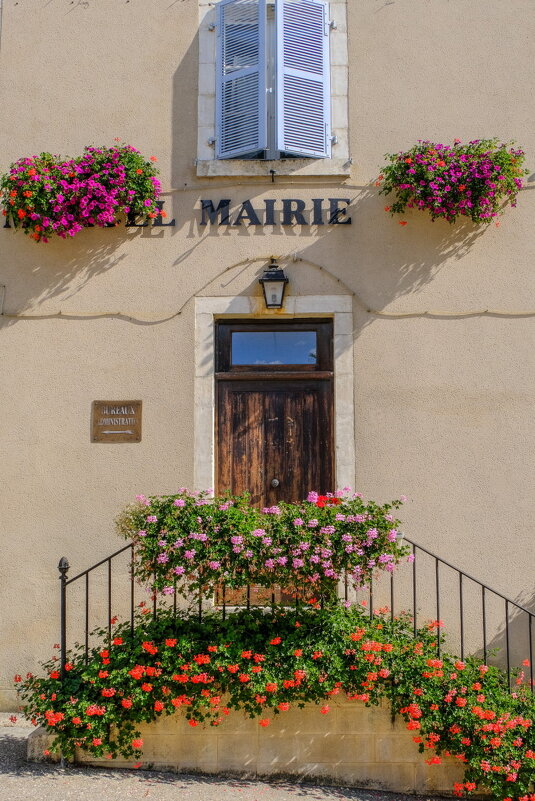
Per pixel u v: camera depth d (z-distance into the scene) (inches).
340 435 216.1
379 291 220.8
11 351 220.4
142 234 223.6
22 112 227.9
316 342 227.3
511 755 162.1
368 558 170.7
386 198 223.5
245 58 227.3
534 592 209.5
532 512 212.2
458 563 210.8
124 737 167.8
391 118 225.6
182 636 174.2
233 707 169.6
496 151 221.1
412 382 217.6
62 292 221.9
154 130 227.0
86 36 229.9
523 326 218.7
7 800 152.2
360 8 229.6
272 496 220.7
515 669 206.1
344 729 169.8
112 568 212.4
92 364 219.8
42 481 215.9
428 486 213.6
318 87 227.0
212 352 219.8
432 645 186.1
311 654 169.5
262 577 171.6
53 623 211.8
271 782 167.5
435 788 167.6
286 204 223.5
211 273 222.2
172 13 230.1
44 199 210.4
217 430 222.8
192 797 157.3
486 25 228.7
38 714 170.4
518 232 222.1
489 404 216.1
